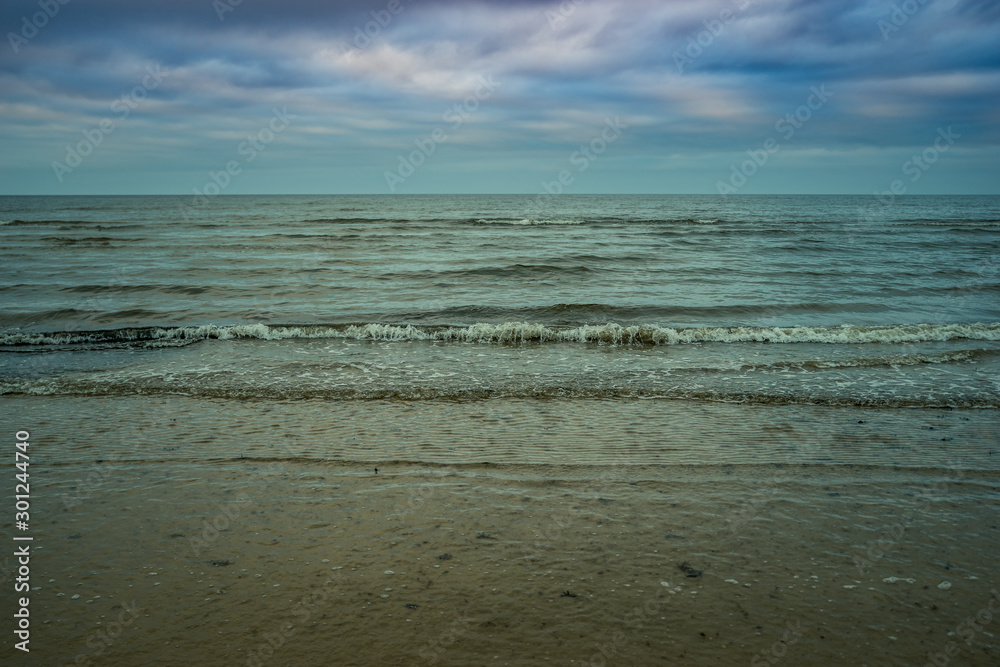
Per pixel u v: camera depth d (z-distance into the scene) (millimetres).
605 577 4105
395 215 65312
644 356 11398
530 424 7508
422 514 5043
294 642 3445
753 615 3695
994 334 12859
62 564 4242
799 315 15062
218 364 10688
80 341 12539
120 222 48906
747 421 7645
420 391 9023
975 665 3262
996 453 6520
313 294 17656
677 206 97625
